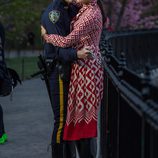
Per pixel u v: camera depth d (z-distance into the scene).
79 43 7.07
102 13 7.45
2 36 9.89
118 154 6.79
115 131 7.27
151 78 4.94
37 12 40.03
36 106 15.38
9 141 10.65
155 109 4.60
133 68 24.48
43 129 11.93
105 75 8.94
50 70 7.20
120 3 53.00
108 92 8.32
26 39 56.53
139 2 55.25
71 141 7.40
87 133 7.05
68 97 7.16
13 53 52.03
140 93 5.26
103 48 10.55
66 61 7.02
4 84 9.78
